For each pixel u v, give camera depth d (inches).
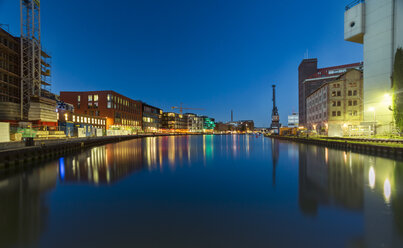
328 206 321.4
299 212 301.7
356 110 2178.9
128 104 3929.6
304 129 2664.9
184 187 443.2
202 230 251.0
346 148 1185.4
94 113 3218.5
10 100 1776.6
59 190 423.5
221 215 295.3
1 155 649.6
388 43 1643.7
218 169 649.6
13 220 283.0
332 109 2233.0
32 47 1967.3
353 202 336.8
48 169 657.0
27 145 843.4
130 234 242.2
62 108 2026.3
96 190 422.3
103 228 257.8
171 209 319.3
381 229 246.1
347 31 1950.1
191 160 853.2
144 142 2271.2
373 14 1755.7
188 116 6953.7
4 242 227.0
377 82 1715.1
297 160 825.5
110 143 2063.2
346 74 2220.7
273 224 265.0
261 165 721.6
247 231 247.6
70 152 1157.7
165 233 244.5
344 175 534.9
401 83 1464.1
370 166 653.9
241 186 447.8
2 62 1716.3
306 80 4303.6
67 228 259.0
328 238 228.5
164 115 6058.1
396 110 1497.3
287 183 468.8
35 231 251.0
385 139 1114.7
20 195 394.3
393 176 514.9
